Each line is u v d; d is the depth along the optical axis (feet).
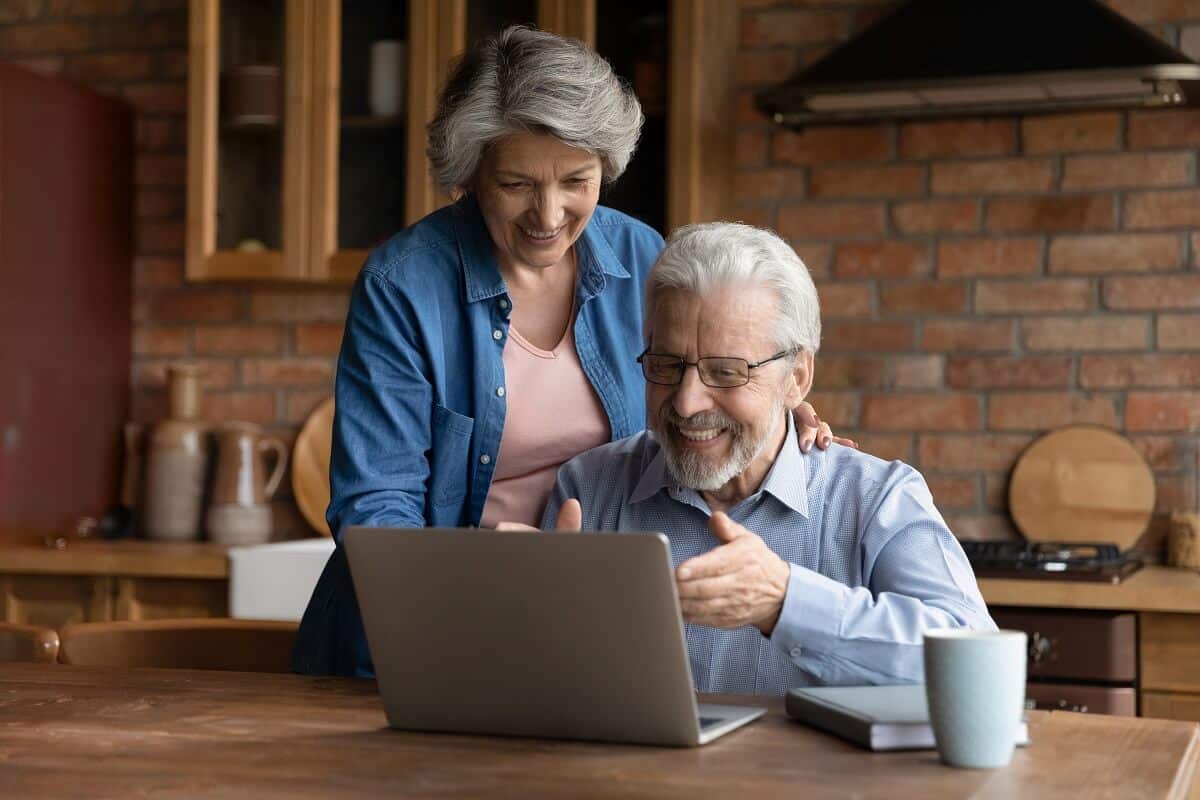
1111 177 10.20
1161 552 10.08
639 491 5.58
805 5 10.84
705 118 10.10
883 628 4.50
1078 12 9.18
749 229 5.18
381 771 3.66
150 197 12.21
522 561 3.90
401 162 10.61
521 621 3.95
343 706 4.56
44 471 11.25
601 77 5.64
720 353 4.98
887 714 3.93
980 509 10.44
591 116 5.54
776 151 10.84
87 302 11.69
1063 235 10.28
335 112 10.75
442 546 3.98
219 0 10.98
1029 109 9.64
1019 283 10.37
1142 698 8.39
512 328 6.31
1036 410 10.34
